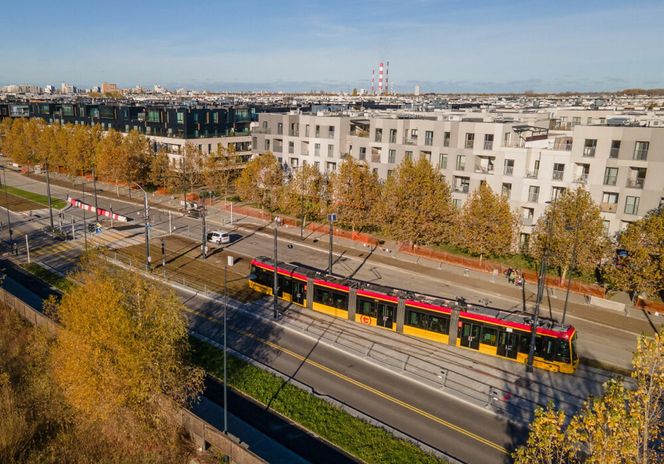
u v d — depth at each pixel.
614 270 48.50
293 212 77.50
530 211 63.09
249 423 29.59
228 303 47.78
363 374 35.62
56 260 59.91
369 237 69.75
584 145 57.50
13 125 131.00
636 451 15.98
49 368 34.28
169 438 28.39
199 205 89.19
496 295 51.41
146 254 57.66
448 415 30.94
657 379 16.73
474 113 91.75
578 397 33.28
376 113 95.12
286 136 90.56
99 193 99.19
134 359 27.25
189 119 110.19
